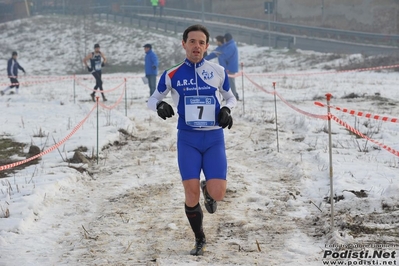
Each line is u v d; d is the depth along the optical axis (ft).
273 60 141.90
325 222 24.14
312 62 131.95
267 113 55.57
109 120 52.06
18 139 45.50
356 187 28.43
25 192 29.48
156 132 47.42
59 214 27.02
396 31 178.81
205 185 21.52
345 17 190.70
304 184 30.42
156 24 193.98
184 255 21.47
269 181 31.68
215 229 24.39
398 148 38.22
